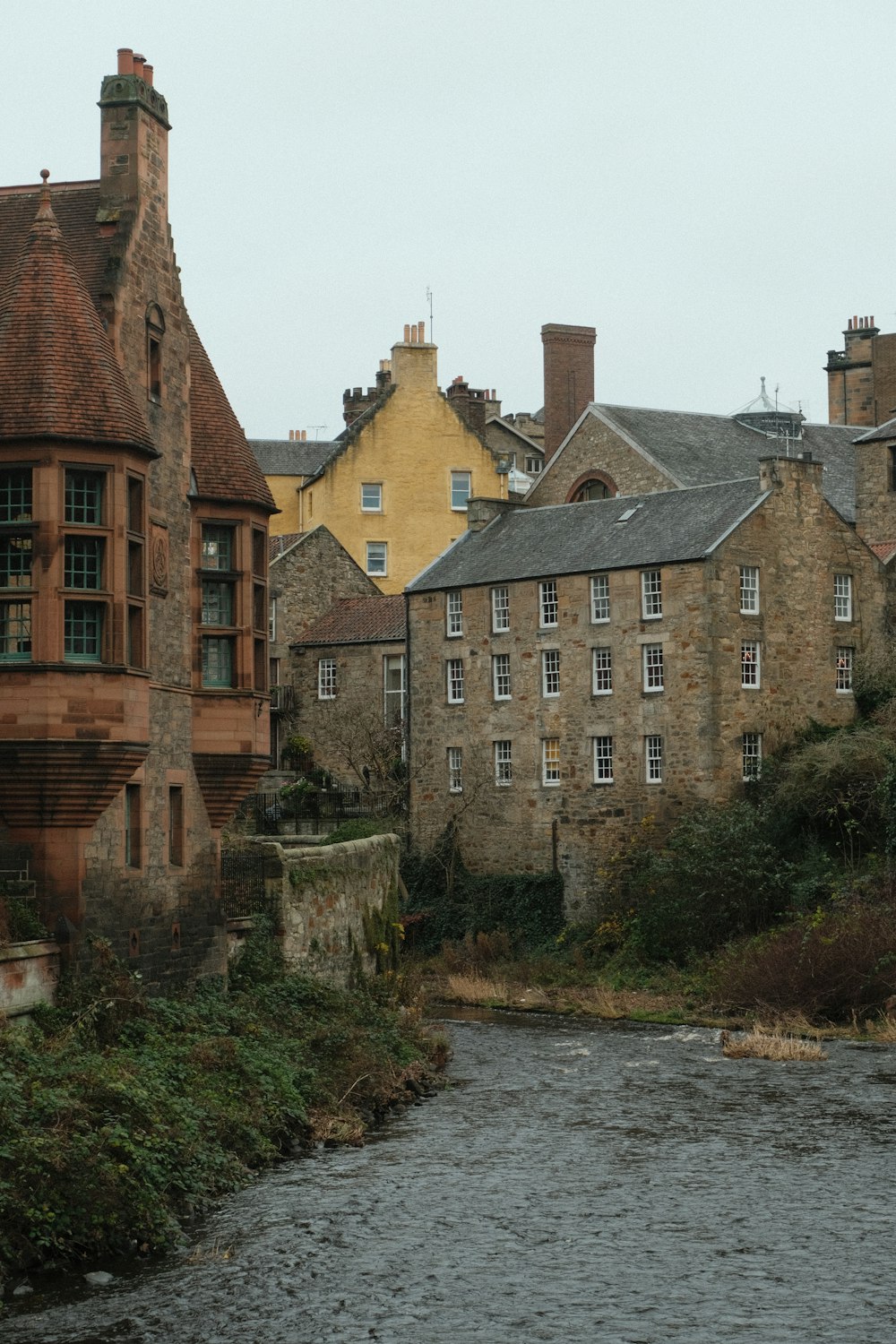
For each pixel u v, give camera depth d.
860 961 45.59
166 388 32.38
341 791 67.69
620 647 59.59
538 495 73.25
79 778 28.20
